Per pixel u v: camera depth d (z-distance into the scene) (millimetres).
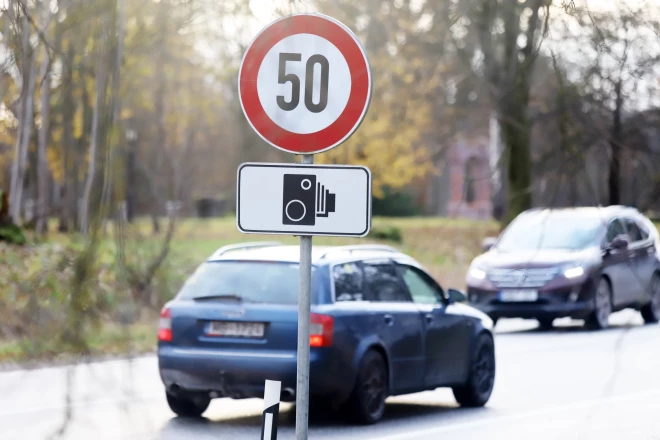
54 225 91688
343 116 16516
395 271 33156
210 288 30641
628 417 32656
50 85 32719
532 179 27438
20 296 50281
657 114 26375
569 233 60375
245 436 29391
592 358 47625
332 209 16125
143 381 39969
